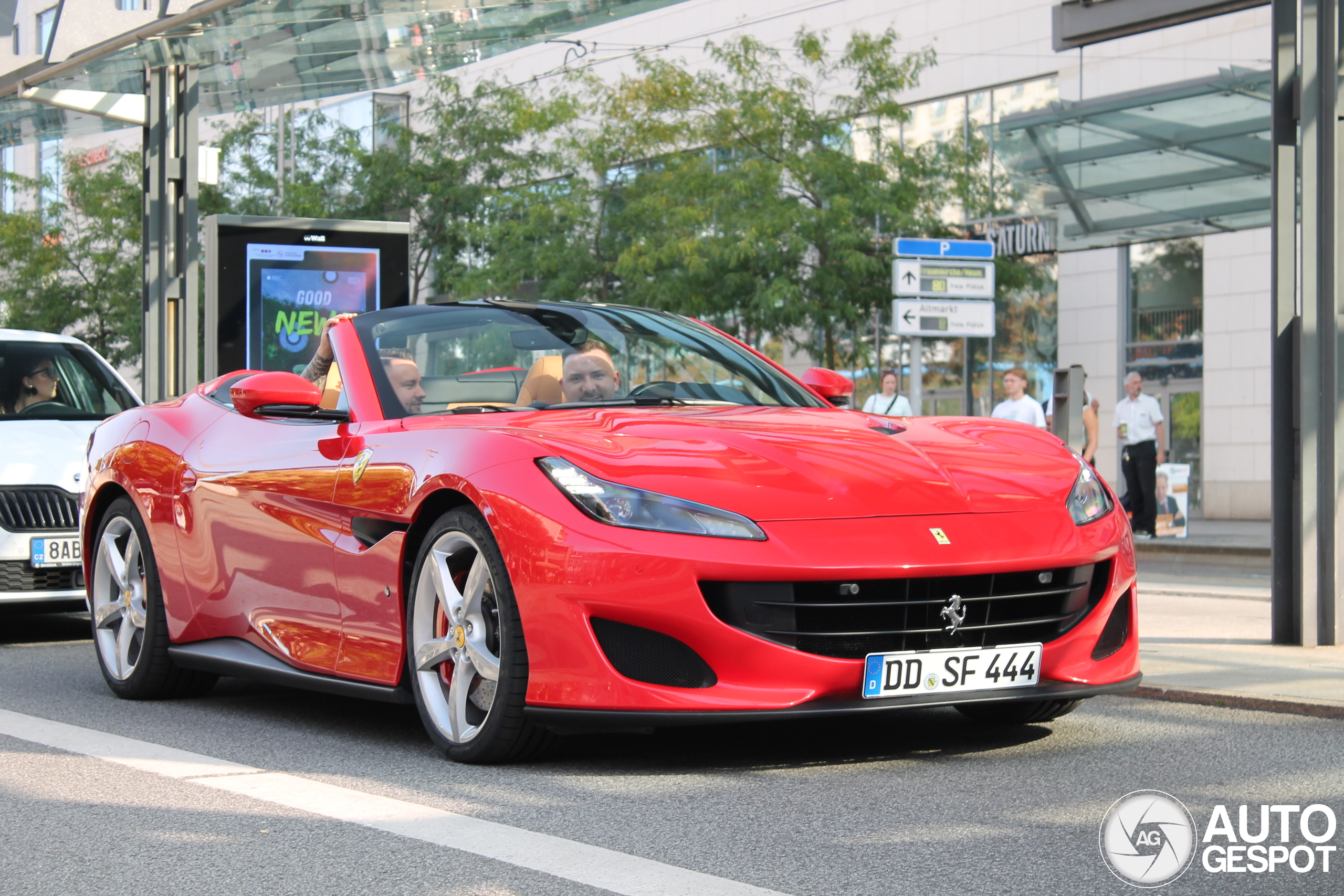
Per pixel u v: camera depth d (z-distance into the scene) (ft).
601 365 14.93
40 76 32.73
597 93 71.67
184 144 34.30
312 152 84.89
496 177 81.00
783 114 61.98
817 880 8.52
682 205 61.67
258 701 16.62
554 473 11.76
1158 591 32.27
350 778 11.75
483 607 12.16
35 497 22.39
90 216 92.22
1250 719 14.20
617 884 8.45
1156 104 43.93
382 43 32.37
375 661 13.29
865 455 12.39
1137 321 64.75
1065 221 49.73
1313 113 19.67
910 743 12.95
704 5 80.28
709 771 11.74
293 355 37.35
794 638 11.19
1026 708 13.67
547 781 11.44
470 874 8.74
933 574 11.26
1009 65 67.21
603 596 11.20
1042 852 9.09
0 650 21.80
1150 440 50.24
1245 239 61.21
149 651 16.51
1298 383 19.77
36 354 25.82
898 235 60.39
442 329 15.01
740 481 11.67
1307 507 19.61
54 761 12.72
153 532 16.58
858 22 73.36
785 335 62.85
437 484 12.43
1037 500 12.21
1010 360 68.80
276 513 14.55
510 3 30.09
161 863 9.22
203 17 29.68
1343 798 10.61
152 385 34.53
